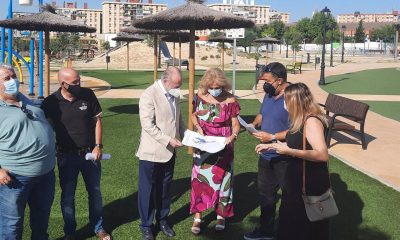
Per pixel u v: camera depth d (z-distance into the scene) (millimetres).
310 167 3820
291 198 3904
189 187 6727
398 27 75438
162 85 4863
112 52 59062
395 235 5125
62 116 4535
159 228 5262
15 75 3893
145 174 4887
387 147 9625
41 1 15734
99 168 4809
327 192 3848
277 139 4746
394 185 6953
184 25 8977
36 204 4223
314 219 3777
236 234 5160
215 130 5070
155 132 4750
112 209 5816
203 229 5281
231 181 5145
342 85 25047
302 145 3809
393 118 13805
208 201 5066
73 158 4613
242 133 10867
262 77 4902
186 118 12633
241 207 5969
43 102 4602
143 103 4793
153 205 4965
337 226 5348
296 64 35500
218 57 59188
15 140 3832
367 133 11203
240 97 18469
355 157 8742
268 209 4984
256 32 89062
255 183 6957
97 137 4746
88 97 4668
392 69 39562
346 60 61062
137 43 60062
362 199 6289
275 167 4828
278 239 4035
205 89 5043
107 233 4969
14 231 4023
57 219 5469
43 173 4031
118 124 11852
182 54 59344
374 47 108250
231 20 8141
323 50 25250
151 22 8469
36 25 12117
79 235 5027
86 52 65000
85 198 6133
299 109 3820
